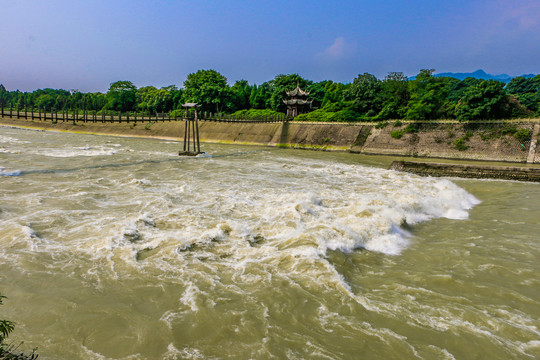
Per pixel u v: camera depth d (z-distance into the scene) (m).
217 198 17.31
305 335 6.91
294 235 11.82
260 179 24.34
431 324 7.47
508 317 7.86
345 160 40.53
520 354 6.63
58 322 6.95
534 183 28.02
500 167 29.81
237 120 61.62
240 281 8.87
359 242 12.09
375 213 14.58
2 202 14.52
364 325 7.33
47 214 13.26
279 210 14.76
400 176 28.61
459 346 6.78
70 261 9.50
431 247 12.43
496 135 42.81
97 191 17.66
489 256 11.56
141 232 11.85
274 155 43.16
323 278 9.15
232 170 28.03
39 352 6.05
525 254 11.84
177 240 11.01
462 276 9.95
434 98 50.06
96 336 6.59
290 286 8.71
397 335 7.04
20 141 41.09
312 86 84.88
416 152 46.19
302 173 28.62
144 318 7.18
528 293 9.05
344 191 21.08
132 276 8.85
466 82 79.06
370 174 29.69
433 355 6.50
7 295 7.75
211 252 10.53
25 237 10.82
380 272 10.06
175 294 8.12
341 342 6.75
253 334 6.85
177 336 6.68
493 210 18.94
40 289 8.08
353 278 9.57
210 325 7.05
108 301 7.74
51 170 22.88
